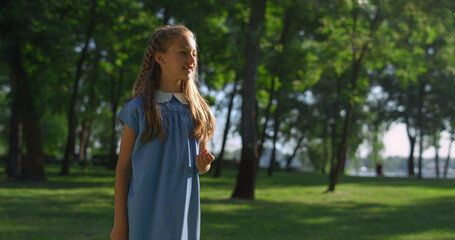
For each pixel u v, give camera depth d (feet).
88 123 125.39
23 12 46.96
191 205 6.34
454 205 40.88
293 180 81.15
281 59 49.47
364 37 50.11
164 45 6.31
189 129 6.36
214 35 55.57
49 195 40.16
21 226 23.40
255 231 24.56
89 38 62.18
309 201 42.91
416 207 38.99
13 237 20.21
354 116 119.44
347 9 49.14
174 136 6.23
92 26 60.59
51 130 150.92
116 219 6.21
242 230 24.76
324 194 50.96
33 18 48.21
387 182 79.56
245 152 43.39
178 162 6.19
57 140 155.43
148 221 6.06
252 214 31.81
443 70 57.77
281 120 119.75
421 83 108.37
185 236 6.20
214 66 63.21
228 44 55.77
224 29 57.52
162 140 6.16
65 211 29.99
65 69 66.54
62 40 51.85
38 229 22.65
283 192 52.90
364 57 54.08
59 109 89.81
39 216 27.37
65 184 53.72
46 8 49.78
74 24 61.87
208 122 6.73
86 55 67.21
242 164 43.52
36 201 35.12
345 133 55.72
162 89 6.45
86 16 60.80
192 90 6.67
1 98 123.95
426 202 43.83
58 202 34.99
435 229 26.50
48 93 81.30
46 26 50.65
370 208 37.47
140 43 57.98
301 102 116.47
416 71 54.60
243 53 53.62
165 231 6.05
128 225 6.18
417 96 121.60
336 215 32.40
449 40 52.75
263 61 48.67
